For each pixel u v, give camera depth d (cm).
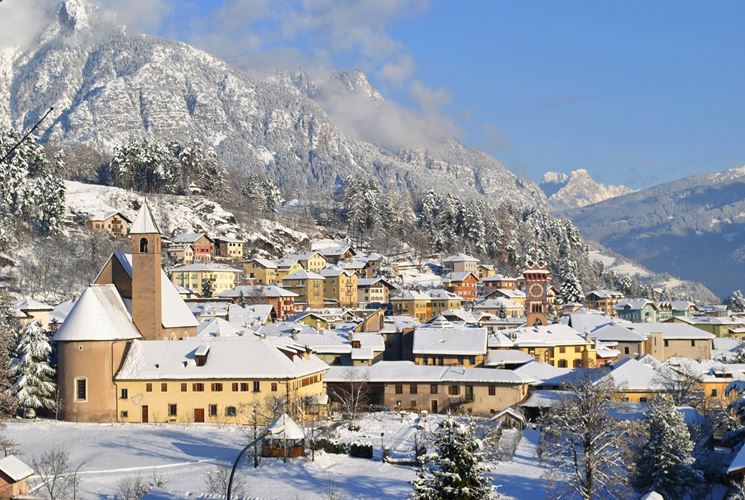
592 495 8275
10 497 7756
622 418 10206
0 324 12350
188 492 8450
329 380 13712
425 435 10769
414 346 15162
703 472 8475
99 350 12131
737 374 14412
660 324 19350
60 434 11212
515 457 10438
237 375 12031
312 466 9738
